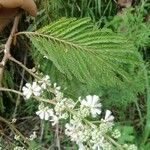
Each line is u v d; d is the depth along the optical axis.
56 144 0.21
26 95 0.14
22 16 0.20
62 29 0.16
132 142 0.20
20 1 0.16
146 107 0.21
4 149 0.20
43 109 0.14
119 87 0.18
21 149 0.16
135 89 0.20
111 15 0.22
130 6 0.22
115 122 0.21
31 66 0.22
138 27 0.21
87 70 0.15
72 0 0.21
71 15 0.21
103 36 0.16
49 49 0.16
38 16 0.20
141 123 0.21
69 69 0.15
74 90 0.18
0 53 0.21
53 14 0.21
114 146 0.13
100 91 0.19
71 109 0.13
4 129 0.21
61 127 0.21
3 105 0.23
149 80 0.20
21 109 0.23
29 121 0.22
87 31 0.16
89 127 0.13
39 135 0.22
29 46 0.21
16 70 0.22
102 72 0.16
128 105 0.21
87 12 0.22
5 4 0.16
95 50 0.16
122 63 0.18
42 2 0.20
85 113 0.13
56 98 0.14
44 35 0.16
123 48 0.16
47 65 0.18
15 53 0.21
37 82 0.15
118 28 0.21
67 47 0.16
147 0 0.22
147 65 0.20
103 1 0.22
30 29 0.20
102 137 0.12
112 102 0.20
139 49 0.22
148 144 0.20
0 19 0.16
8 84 0.22
